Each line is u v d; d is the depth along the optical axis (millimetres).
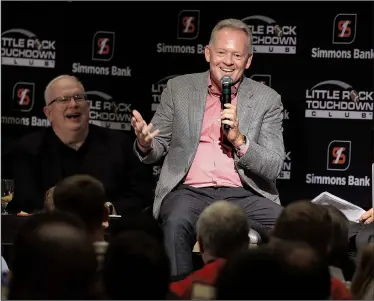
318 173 12633
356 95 12547
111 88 12922
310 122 12641
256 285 5543
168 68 12891
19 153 11531
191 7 12828
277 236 6520
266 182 9672
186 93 9812
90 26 12898
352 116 12562
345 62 12555
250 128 9625
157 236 6797
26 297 5555
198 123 9641
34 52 12891
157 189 9602
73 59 12930
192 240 9062
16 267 5578
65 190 6941
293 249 5750
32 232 5629
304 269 5574
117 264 5695
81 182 6992
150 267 5684
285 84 12680
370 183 12516
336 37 12570
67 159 11453
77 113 11430
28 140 11578
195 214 9109
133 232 5875
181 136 9648
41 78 12883
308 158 12641
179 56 12867
